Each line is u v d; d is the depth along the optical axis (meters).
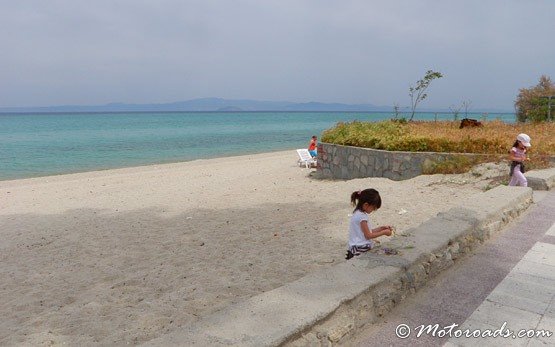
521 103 37.53
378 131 15.63
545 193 8.80
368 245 4.96
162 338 2.99
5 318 5.35
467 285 4.60
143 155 32.25
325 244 7.57
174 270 6.70
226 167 22.89
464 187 10.73
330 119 132.62
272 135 56.03
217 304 5.32
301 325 3.11
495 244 5.88
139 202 12.85
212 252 7.49
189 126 80.56
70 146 39.06
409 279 4.30
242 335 2.97
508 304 4.16
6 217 11.95
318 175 16.88
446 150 12.80
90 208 12.45
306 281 3.89
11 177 22.20
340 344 3.44
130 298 5.73
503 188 7.87
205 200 12.37
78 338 4.68
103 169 24.86
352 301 3.59
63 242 8.85
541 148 12.07
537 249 5.65
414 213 9.04
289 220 9.42
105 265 7.20
